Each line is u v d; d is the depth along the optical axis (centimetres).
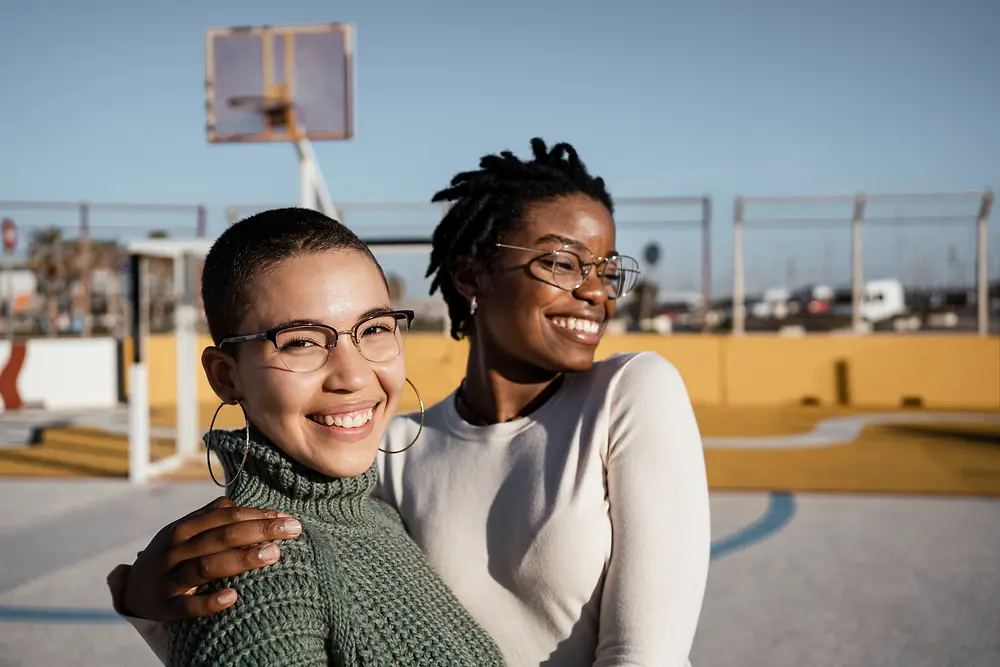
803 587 463
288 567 111
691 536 130
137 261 797
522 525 138
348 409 120
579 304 149
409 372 1294
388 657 116
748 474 780
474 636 131
